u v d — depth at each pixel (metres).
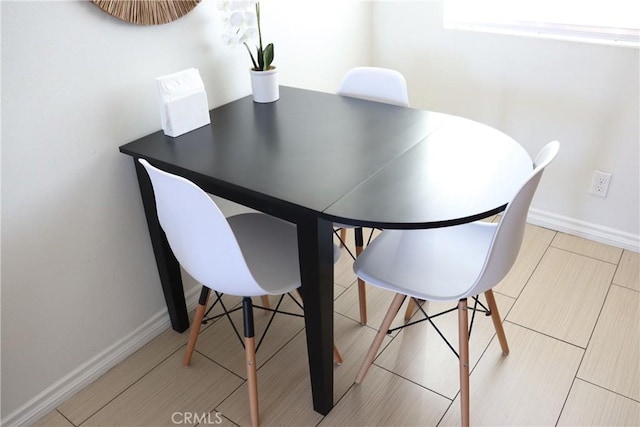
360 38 2.73
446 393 1.77
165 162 1.60
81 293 1.77
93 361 1.87
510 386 1.78
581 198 2.47
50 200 1.59
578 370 1.83
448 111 2.73
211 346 2.00
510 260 1.43
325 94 2.13
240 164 1.57
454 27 2.56
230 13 1.95
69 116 1.57
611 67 2.18
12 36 1.38
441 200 1.37
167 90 1.71
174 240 1.52
